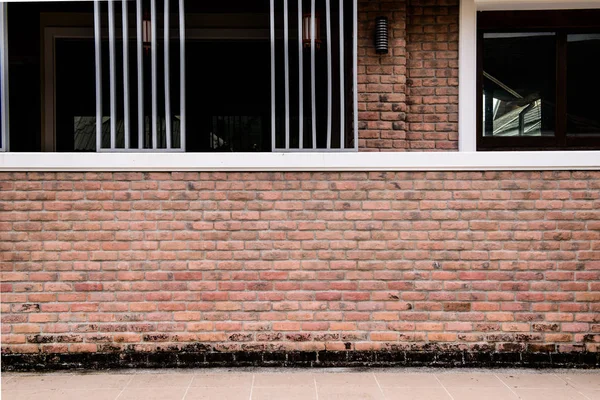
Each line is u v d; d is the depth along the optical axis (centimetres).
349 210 435
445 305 435
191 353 434
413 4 504
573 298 432
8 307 430
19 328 430
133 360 432
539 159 430
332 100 527
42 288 431
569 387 395
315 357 435
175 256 433
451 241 434
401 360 434
